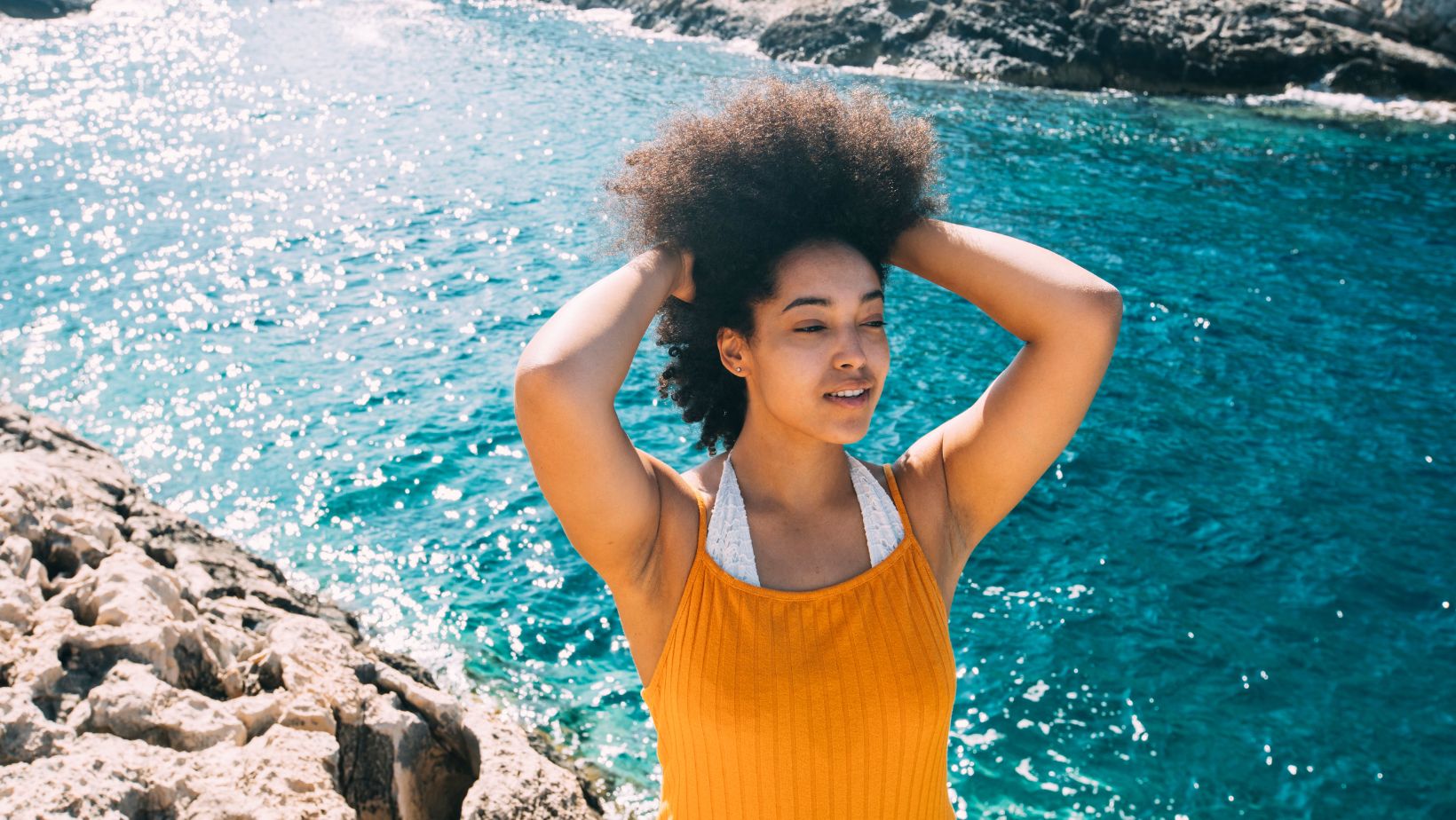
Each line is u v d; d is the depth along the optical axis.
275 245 15.95
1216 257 16.00
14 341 12.48
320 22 34.00
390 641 7.82
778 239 1.83
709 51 31.34
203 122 22.19
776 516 1.82
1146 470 10.48
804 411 1.77
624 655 7.79
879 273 1.99
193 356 12.38
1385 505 10.03
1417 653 8.04
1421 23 26.08
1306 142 22.19
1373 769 6.91
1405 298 14.74
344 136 21.66
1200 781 6.78
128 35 30.58
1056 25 27.64
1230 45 26.25
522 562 8.85
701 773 1.80
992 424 1.91
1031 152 20.91
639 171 1.98
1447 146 22.17
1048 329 1.86
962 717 7.24
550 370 1.65
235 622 5.87
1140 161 20.59
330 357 12.55
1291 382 12.42
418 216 17.38
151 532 7.23
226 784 4.21
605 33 34.09
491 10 37.50
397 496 9.80
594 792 6.39
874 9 29.16
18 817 3.60
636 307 1.78
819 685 1.72
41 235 15.83
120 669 4.56
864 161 1.89
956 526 1.96
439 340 13.13
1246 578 8.89
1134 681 7.64
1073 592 8.61
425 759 5.23
